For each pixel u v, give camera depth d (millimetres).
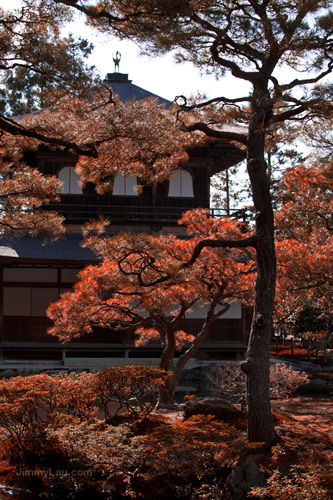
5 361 19484
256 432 7863
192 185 23188
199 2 8109
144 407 10062
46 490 7754
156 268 8945
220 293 12422
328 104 7871
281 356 23812
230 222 11867
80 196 22406
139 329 14469
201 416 8125
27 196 11805
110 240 8117
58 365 19422
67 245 20922
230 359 21172
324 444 8023
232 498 6824
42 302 21031
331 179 12383
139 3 7445
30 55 7410
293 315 17172
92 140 8617
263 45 8055
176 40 7953
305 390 17203
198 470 7246
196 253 8461
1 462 8531
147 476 7578
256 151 8406
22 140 10117
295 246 12539
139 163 9914
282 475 6891
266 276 8117
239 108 8688
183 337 14031
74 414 9375
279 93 7816
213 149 22875
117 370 9086
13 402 8172
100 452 7398
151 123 8641
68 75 7500
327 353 24625
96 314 12195
